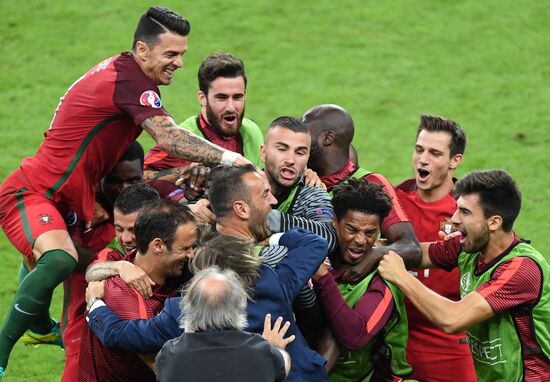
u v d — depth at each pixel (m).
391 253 20.23
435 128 24.12
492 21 54.34
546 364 19.95
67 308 23.34
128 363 18.56
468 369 24.00
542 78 49.50
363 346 19.86
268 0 56.38
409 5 56.03
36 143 43.12
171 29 20.98
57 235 21.59
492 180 19.59
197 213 19.92
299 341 18.17
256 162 25.72
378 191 19.94
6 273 33.78
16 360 28.70
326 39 52.84
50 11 54.09
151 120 20.83
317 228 19.67
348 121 22.39
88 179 22.02
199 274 16.75
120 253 20.77
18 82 48.12
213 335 16.30
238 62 24.94
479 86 48.91
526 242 20.16
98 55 50.12
